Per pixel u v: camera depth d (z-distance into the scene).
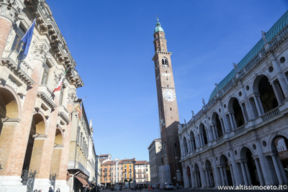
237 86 35.03
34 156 21.22
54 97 24.94
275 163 26.17
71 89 32.34
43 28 21.78
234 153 36.12
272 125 26.88
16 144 16.70
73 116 35.50
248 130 30.61
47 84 24.16
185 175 62.88
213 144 44.06
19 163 16.56
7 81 16.34
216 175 42.56
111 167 151.38
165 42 94.81
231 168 36.81
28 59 19.78
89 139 66.81
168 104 79.88
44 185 20.81
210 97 59.12
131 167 148.88
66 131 29.67
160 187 75.19
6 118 17.11
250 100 31.97
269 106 33.94
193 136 59.50
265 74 28.66
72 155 33.16
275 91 27.00
